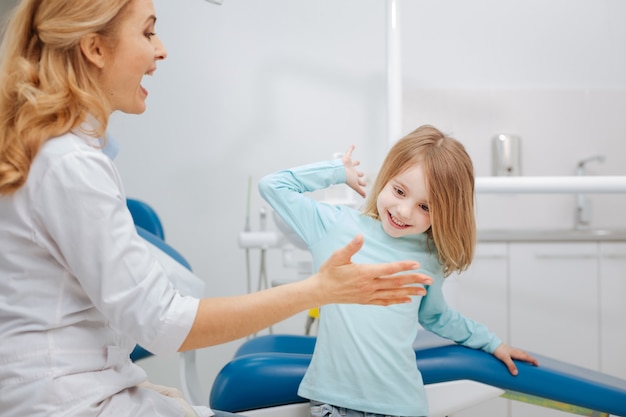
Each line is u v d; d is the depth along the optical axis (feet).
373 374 4.19
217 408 4.65
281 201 4.69
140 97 3.59
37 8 3.21
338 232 4.58
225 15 9.63
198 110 9.62
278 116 9.69
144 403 3.29
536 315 9.18
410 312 4.40
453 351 4.80
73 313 3.10
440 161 4.23
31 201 2.96
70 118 3.08
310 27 9.70
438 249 4.41
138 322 2.96
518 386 4.74
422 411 4.27
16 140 2.97
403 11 9.72
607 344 9.14
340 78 9.70
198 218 9.61
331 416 4.17
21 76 3.12
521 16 9.70
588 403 4.75
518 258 9.19
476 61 9.70
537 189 6.57
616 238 9.07
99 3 3.13
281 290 3.10
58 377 2.95
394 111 7.74
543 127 9.63
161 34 9.59
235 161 9.64
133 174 9.58
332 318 4.37
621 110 9.62
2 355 2.95
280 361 4.67
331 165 4.92
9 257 3.03
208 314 3.05
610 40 9.69
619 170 9.59
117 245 2.95
